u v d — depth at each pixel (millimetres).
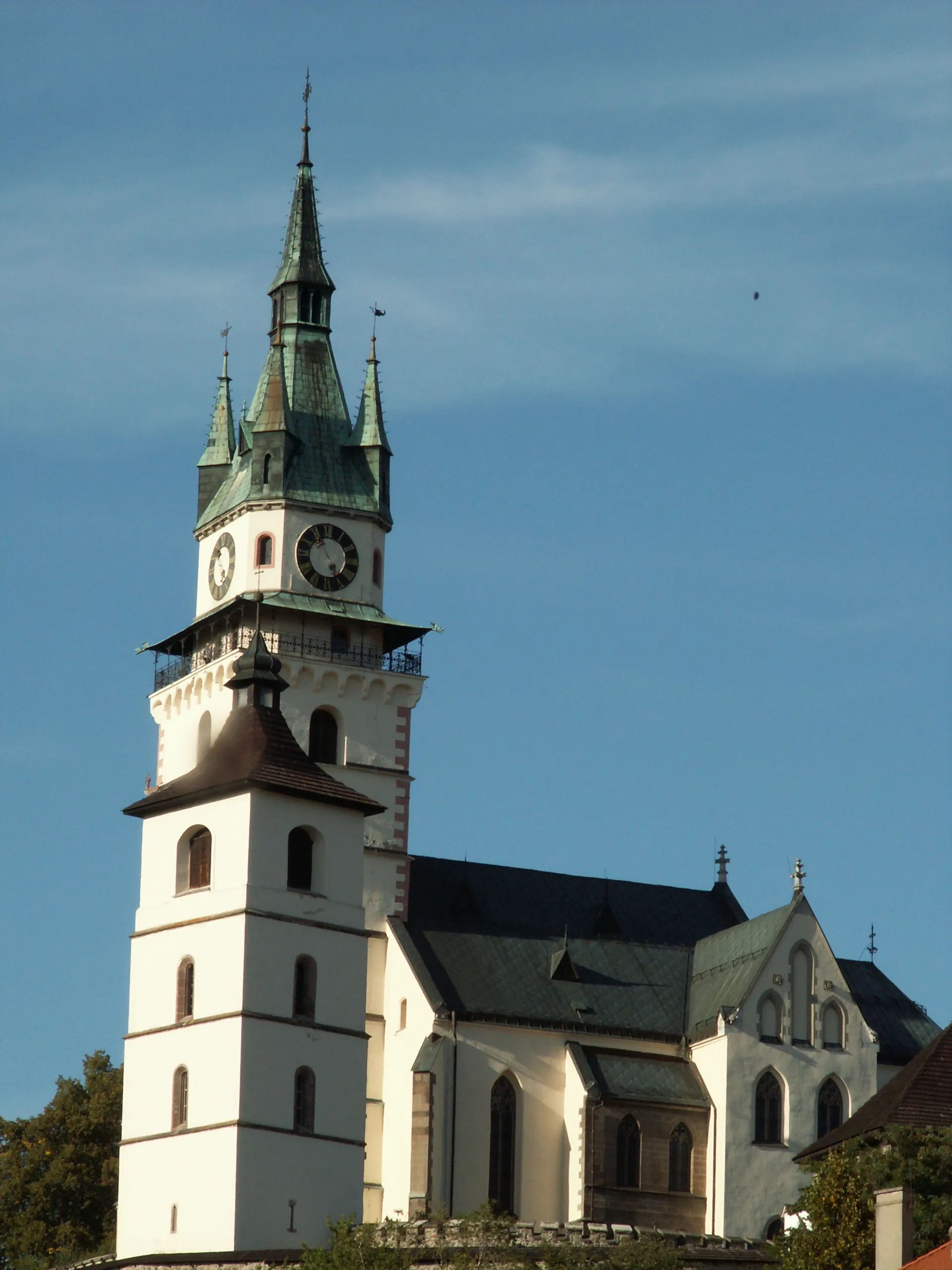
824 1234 108688
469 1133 140250
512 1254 117750
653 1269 117312
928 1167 111062
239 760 131750
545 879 153500
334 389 156625
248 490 152500
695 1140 142375
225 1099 125500
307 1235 125438
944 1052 125812
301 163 161000
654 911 154625
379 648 151500
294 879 130500
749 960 146375
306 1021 128250
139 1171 128125
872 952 156000
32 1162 156500
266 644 148000
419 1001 142125
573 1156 141250
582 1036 144250
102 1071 162000
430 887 149375
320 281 158375
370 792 148125
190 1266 122625
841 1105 144000
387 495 155000
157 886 132250
